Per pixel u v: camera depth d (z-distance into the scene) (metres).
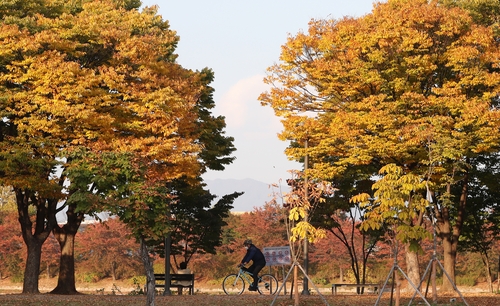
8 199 61.12
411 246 17.05
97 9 28.17
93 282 60.44
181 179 34.50
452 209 33.50
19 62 25.19
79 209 18.66
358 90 28.25
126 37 26.88
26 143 25.20
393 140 26.50
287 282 55.22
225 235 57.91
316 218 33.12
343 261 55.16
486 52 27.19
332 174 28.11
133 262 61.31
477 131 26.28
